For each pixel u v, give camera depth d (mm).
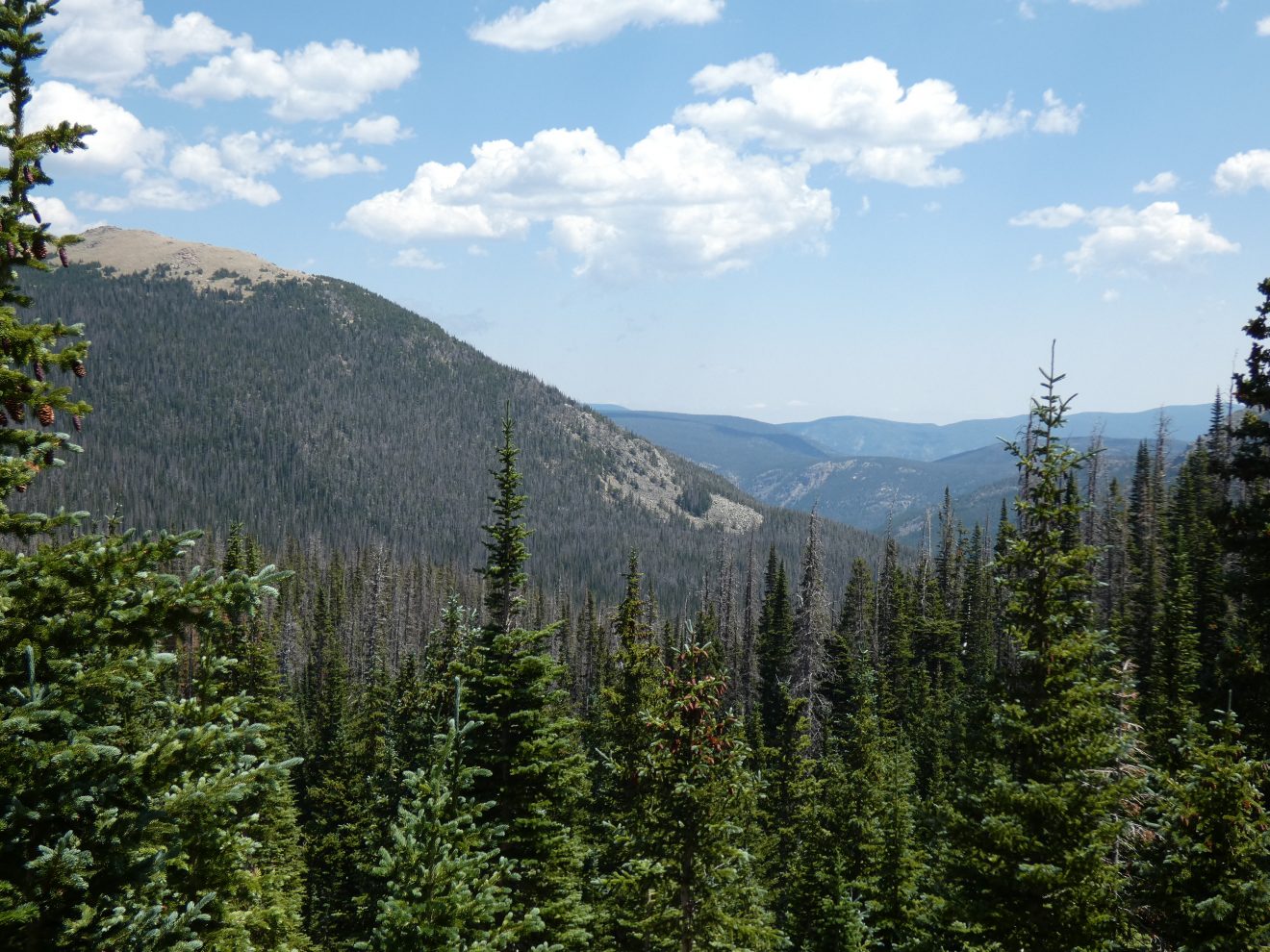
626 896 21766
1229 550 20547
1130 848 18500
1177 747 17734
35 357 7656
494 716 22297
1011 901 16266
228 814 9625
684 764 20328
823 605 69062
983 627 75750
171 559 8195
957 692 59375
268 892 16547
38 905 6820
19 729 6848
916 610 80188
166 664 8164
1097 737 16766
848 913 28109
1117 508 87500
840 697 62312
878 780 32094
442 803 13000
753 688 78625
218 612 8188
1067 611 17516
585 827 31609
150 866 7652
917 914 25812
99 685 7680
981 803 16828
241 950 11578
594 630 87125
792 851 39188
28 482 7656
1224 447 69938
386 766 49406
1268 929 14625
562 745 22625
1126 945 15828
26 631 7438
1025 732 16766
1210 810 15586
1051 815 15969
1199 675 21438
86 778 7449
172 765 7992
